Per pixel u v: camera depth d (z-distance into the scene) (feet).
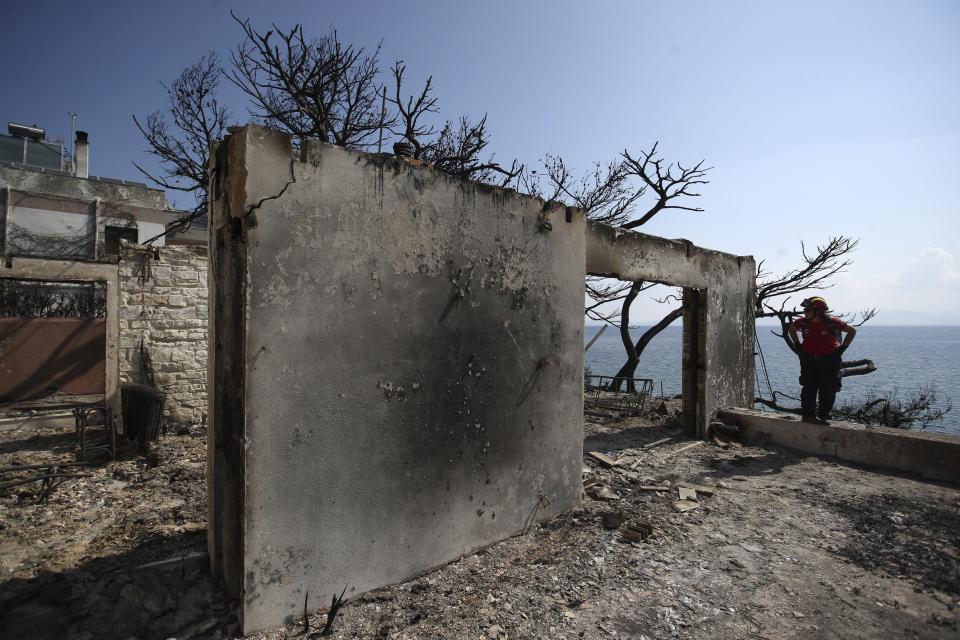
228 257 8.59
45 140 75.25
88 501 14.16
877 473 18.17
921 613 9.36
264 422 8.18
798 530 13.14
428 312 10.64
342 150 9.29
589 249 18.07
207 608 8.71
